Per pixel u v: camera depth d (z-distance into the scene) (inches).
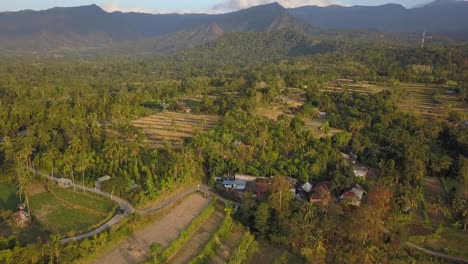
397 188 4980.3
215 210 4795.8
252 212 4478.3
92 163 5536.4
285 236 4163.4
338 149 6599.4
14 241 3727.9
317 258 3954.2
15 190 5034.5
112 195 4921.3
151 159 5753.0
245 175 5492.1
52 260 3501.5
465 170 5526.6
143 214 4495.6
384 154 6230.3
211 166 5728.3
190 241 4165.8
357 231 4060.0
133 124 7824.8
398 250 3993.6
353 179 5255.9
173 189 5113.2
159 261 3730.3
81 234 4035.4
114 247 3959.2
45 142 6205.7
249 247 4151.1
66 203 4719.5
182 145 6476.4
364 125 7608.3
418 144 6599.4
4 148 5777.6
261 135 6648.6
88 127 7111.2
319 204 4635.8
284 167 5565.9
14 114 7406.5
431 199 5196.9
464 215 4466.0
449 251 4050.2
